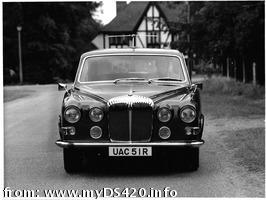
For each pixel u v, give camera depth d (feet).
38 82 186.29
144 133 23.16
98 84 26.45
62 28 187.11
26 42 185.16
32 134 38.93
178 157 24.27
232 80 96.48
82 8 196.95
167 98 23.65
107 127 23.30
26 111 58.54
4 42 183.11
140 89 24.81
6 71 185.26
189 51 85.15
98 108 23.30
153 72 26.96
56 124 45.21
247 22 63.00
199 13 77.46
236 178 22.90
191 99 23.63
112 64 27.17
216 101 63.10
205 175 23.70
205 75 136.56
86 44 211.82
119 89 24.88
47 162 27.58
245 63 89.86
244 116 46.52
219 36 76.07
